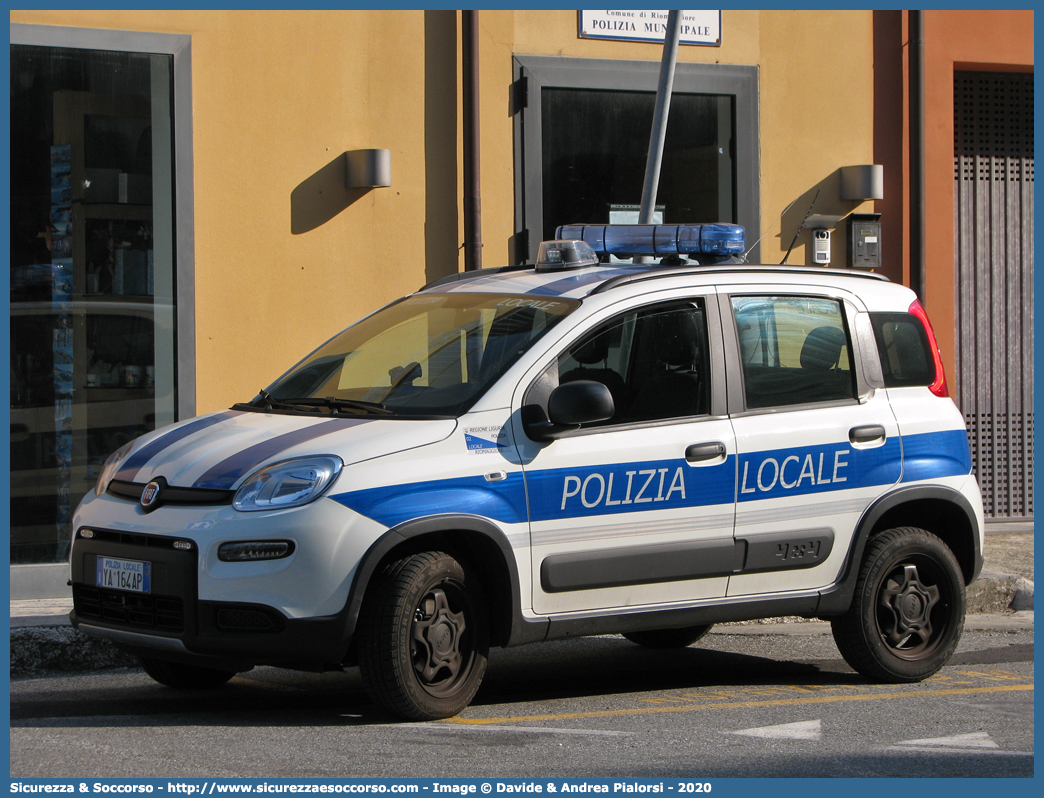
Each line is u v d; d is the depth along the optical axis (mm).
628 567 12758
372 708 12867
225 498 11484
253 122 20953
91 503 12523
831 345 14484
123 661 15445
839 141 24688
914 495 14570
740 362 13766
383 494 11477
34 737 11453
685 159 24016
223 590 11188
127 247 20359
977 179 25844
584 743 11430
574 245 14477
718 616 13445
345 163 21500
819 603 14055
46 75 19766
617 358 13141
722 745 11500
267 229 21047
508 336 13039
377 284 21797
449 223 22234
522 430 12352
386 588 11562
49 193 19859
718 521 13312
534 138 22828
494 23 22500
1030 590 19672
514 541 12102
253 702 13250
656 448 12953
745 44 24141
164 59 20453
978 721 12773
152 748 10977
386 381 13195
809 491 13898
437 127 22109
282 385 14148
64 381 20031
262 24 20969
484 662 12273
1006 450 25984
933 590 14906
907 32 24875
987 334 25844
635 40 23438
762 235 24266
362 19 21609
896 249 25016
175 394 20562
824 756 11188
